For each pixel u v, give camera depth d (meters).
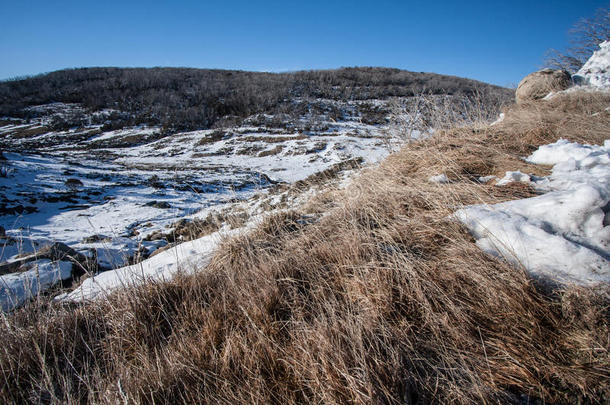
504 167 3.54
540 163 3.51
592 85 6.66
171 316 2.21
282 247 2.88
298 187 6.18
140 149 31.36
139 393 1.57
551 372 1.50
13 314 2.40
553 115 4.89
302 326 1.85
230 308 2.13
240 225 3.67
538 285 1.89
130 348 2.00
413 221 2.71
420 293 1.91
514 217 2.36
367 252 2.40
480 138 4.41
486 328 1.75
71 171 15.34
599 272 1.84
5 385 1.73
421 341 1.71
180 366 1.69
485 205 2.64
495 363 1.58
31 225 7.96
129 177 15.22
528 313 1.73
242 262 2.66
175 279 2.63
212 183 14.43
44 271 3.78
